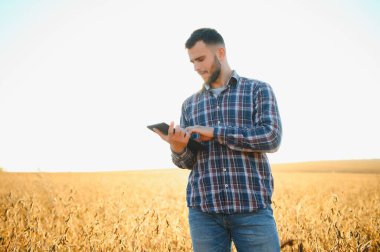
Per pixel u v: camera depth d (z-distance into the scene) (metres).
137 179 29.67
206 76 2.38
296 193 13.71
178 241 4.82
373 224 5.54
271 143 2.13
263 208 2.17
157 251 4.49
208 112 2.44
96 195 12.99
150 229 4.88
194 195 2.32
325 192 14.31
